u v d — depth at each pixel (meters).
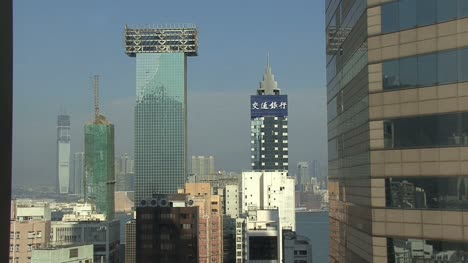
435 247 29.06
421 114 29.92
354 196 41.75
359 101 38.53
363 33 36.34
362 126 36.94
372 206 32.47
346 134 46.91
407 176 30.61
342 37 49.22
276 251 123.81
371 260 32.84
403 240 30.72
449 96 28.59
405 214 30.62
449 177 28.45
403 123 30.88
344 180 48.31
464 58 27.98
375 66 32.38
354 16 41.16
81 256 83.69
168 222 111.19
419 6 30.06
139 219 111.81
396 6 31.31
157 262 110.38
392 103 31.52
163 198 129.12
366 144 34.69
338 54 52.38
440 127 28.97
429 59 29.56
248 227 136.50
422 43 29.94
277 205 192.12
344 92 47.81
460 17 28.19
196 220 112.06
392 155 31.44
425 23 29.80
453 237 28.17
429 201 29.42
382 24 32.16
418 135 30.09
